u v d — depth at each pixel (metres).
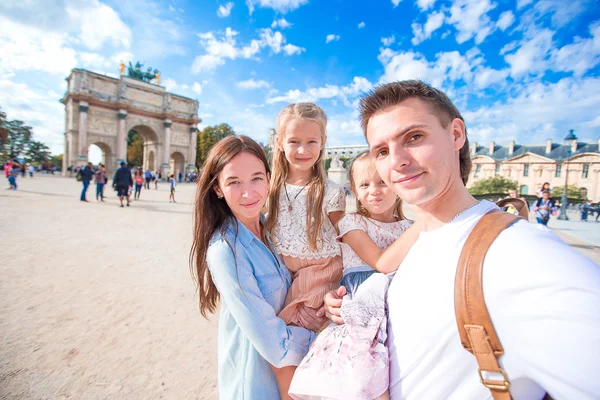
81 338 2.97
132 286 4.37
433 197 0.88
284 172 1.89
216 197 1.56
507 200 1.40
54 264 5.14
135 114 48.09
